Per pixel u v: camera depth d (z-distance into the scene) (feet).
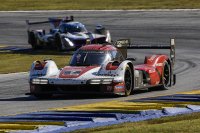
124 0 476.13
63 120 98.32
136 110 106.52
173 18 381.60
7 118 102.42
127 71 136.05
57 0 499.92
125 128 86.69
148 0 468.34
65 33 279.49
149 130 83.56
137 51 275.80
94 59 139.85
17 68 221.87
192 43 295.07
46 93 135.74
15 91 157.07
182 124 88.33
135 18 393.29
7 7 478.59
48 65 138.41
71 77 133.90
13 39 350.23
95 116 101.35
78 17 414.21
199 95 130.62
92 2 477.77
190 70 196.95
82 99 133.59
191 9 411.34
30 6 478.18
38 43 295.69
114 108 110.32
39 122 96.17
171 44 154.20
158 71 149.18
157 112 104.68
